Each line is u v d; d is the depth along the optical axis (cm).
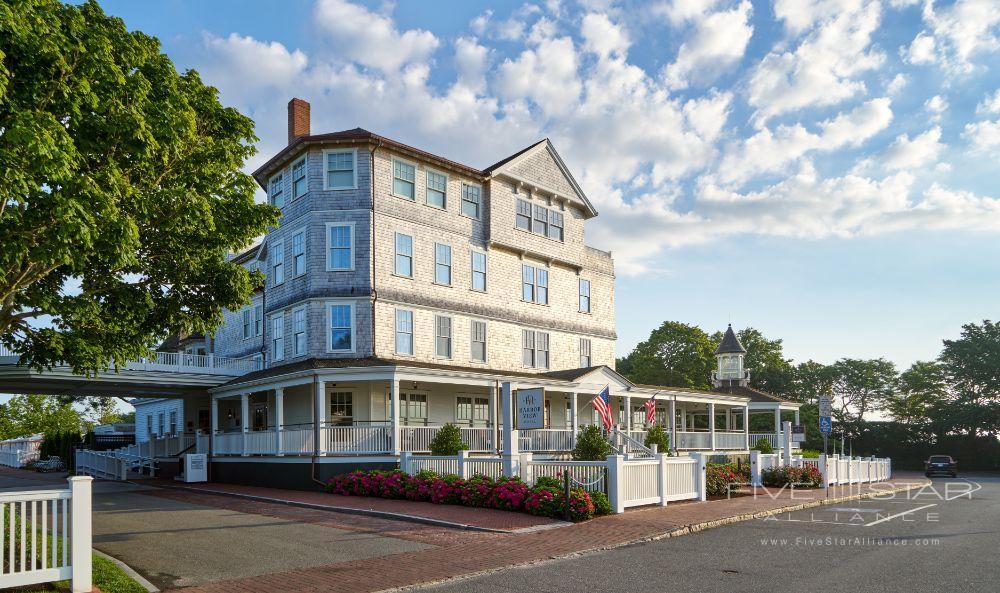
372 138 2839
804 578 1018
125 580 995
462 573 1050
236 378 3116
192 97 1390
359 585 983
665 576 1034
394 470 2200
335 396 2800
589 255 3838
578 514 1566
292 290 2958
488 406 3180
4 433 5959
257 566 1115
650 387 3416
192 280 1448
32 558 884
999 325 6284
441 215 3089
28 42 1042
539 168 3509
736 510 1792
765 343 6725
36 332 1242
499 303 3284
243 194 1473
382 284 2831
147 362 3077
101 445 4731
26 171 967
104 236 1084
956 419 5894
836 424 6444
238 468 2855
